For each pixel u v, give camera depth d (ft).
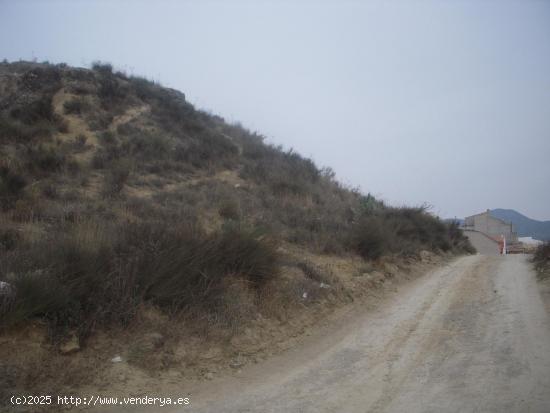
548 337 23.67
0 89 65.62
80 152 52.85
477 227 228.63
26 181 37.81
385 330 28.32
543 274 41.86
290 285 30.86
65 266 20.63
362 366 21.83
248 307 26.23
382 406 16.90
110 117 64.13
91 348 19.02
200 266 25.73
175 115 73.46
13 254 21.65
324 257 41.93
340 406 17.13
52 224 29.81
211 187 50.83
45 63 77.87
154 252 24.26
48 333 18.45
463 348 23.38
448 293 38.58
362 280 39.04
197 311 23.41
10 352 17.10
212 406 17.38
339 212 57.98
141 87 76.18
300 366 22.27
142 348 19.98
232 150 69.10
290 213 49.80
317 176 73.61
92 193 40.68
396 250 54.03
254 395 18.51
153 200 41.57
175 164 55.36
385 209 71.56
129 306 21.04
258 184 58.59
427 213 80.89
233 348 22.72
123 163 49.62
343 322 30.50
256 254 29.32
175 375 19.51
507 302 32.71
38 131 54.70
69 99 65.16
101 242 23.24
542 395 16.83
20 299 18.06
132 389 17.87
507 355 21.56
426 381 19.20
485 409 16.01
